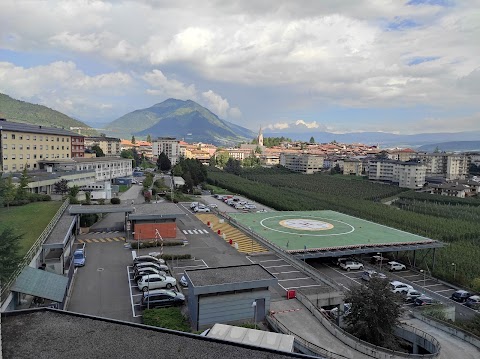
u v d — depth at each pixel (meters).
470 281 66.19
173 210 79.75
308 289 50.03
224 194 164.62
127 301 45.75
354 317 40.00
